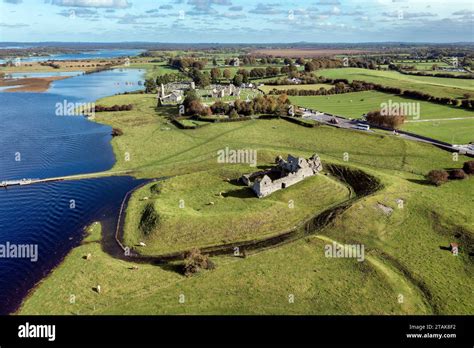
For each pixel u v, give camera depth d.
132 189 99.50
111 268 64.69
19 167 116.12
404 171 105.75
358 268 64.19
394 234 74.88
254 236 76.69
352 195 93.25
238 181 99.31
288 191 91.75
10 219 83.12
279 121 163.12
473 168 99.62
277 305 55.50
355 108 185.38
